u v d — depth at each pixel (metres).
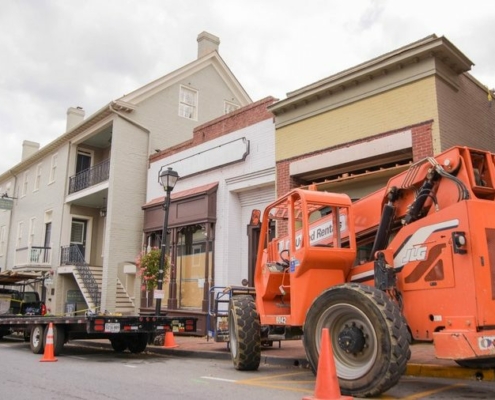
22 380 7.37
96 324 10.21
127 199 19.47
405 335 5.30
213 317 11.16
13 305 17.12
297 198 7.37
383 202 6.90
